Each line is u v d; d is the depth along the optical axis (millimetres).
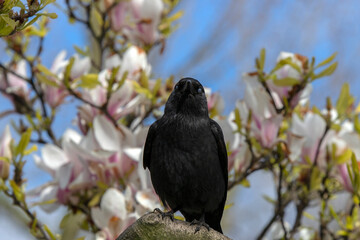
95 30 12102
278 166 10875
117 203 9320
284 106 10180
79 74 10641
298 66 9922
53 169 10312
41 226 9742
